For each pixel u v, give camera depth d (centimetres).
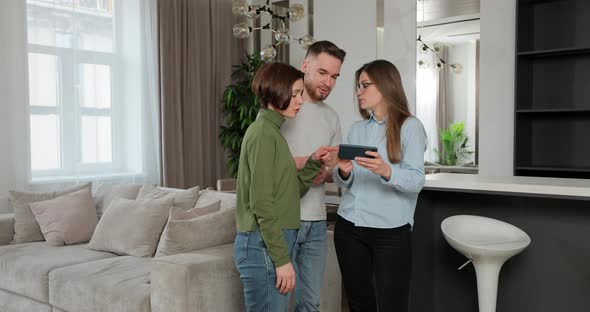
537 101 454
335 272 302
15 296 332
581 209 251
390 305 211
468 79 502
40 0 479
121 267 312
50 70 487
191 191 367
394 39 550
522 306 268
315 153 209
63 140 495
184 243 279
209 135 621
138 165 557
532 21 453
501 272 273
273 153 190
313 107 229
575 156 439
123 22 544
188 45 596
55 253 351
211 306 253
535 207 264
